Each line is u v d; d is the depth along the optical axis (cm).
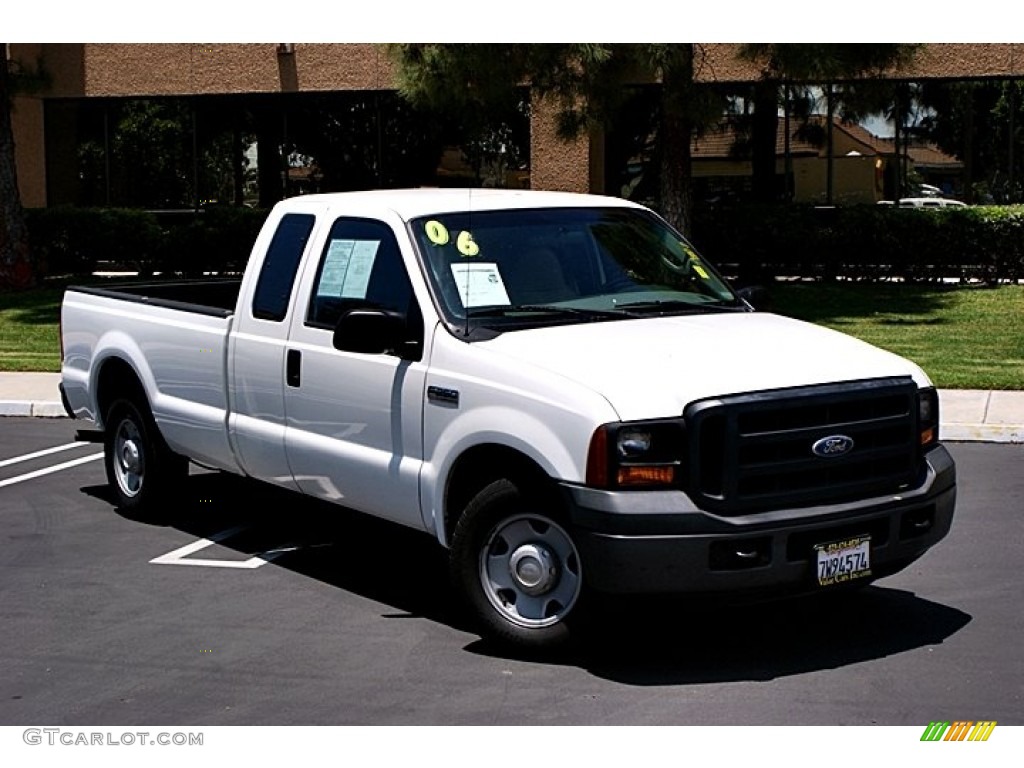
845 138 2436
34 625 700
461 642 665
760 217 2205
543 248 721
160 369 873
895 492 632
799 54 1700
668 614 702
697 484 586
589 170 2452
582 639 625
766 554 593
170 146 2841
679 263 761
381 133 2683
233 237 2483
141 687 610
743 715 565
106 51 2752
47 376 1522
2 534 889
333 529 894
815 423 609
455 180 2650
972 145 2383
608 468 586
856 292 2102
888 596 731
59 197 2905
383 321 674
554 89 1811
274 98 2750
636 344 641
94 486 1031
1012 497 961
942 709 568
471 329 671
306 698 593
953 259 2155
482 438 634
